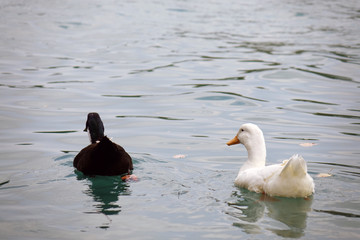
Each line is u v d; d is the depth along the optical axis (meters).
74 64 18.20
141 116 13.06
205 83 16.03
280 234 6.72
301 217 7.26
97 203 7.93
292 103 14.13
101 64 18.31
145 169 9.64
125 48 20.88
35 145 11.04
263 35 23.97
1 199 8.08
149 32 24.14
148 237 6.72
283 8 32.03
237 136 9.53
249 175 8.49
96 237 6.74
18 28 24.06
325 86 15.80
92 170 9.34
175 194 8.30
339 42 22.52
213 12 30.11
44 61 18.48
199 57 19.52
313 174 9.20
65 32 23.73
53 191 8.48
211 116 13.08
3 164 9.86
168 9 30.58
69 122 12.58
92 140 11.13
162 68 17.88
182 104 14.04
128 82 16.11
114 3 31.88
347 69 17.80
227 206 7.76
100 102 14.15
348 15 29.86
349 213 7.39
